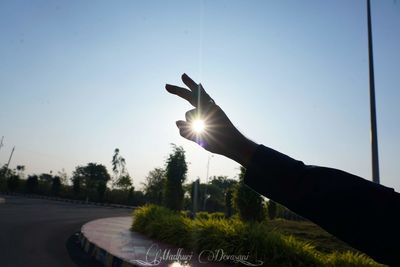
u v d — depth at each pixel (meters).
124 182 59.31
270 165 0.73
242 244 8.48
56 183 53.50
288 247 8.13
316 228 14.15
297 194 0.70
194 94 0.78
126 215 29.38
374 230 0.61
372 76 10.34
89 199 52.19
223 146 0.76
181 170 19.12
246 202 12.41
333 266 7.65
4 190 54.19
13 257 7.83
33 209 23.91
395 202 0.64
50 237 11.58
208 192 54.72
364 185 0.67
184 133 0.77
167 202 18.64
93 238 10.74
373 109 10.04
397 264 0.59
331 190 0.67
